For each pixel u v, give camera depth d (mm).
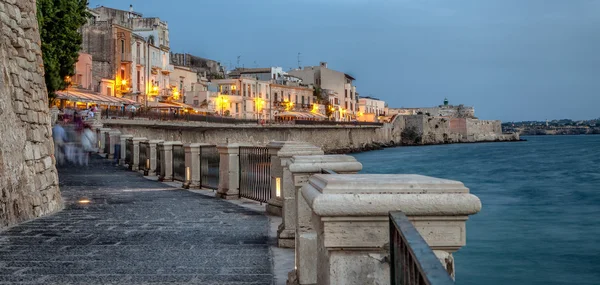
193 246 8719
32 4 12992
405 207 3059
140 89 74688
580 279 15141
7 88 10570
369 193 3098
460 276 15578
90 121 42219
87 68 62594
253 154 14820
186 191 17719
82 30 67500
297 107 119688
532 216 28438
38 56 13078
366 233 3145
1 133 10125
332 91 135375
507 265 16875
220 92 98562
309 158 5859
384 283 3160
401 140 152000
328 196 3092
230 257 7949
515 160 81188
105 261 7617
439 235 3111
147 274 6926
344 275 3182
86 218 11578
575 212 29906
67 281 6551
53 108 40781
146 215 12141
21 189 11039
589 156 88250
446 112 189625
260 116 105938
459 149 125750
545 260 17531
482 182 49969
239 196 15570
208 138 65938
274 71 120812
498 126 195250
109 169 27266
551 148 124562
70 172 25219
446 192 3088
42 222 10938
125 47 70250
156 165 24219
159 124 54062
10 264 7391
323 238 3238
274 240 9266
